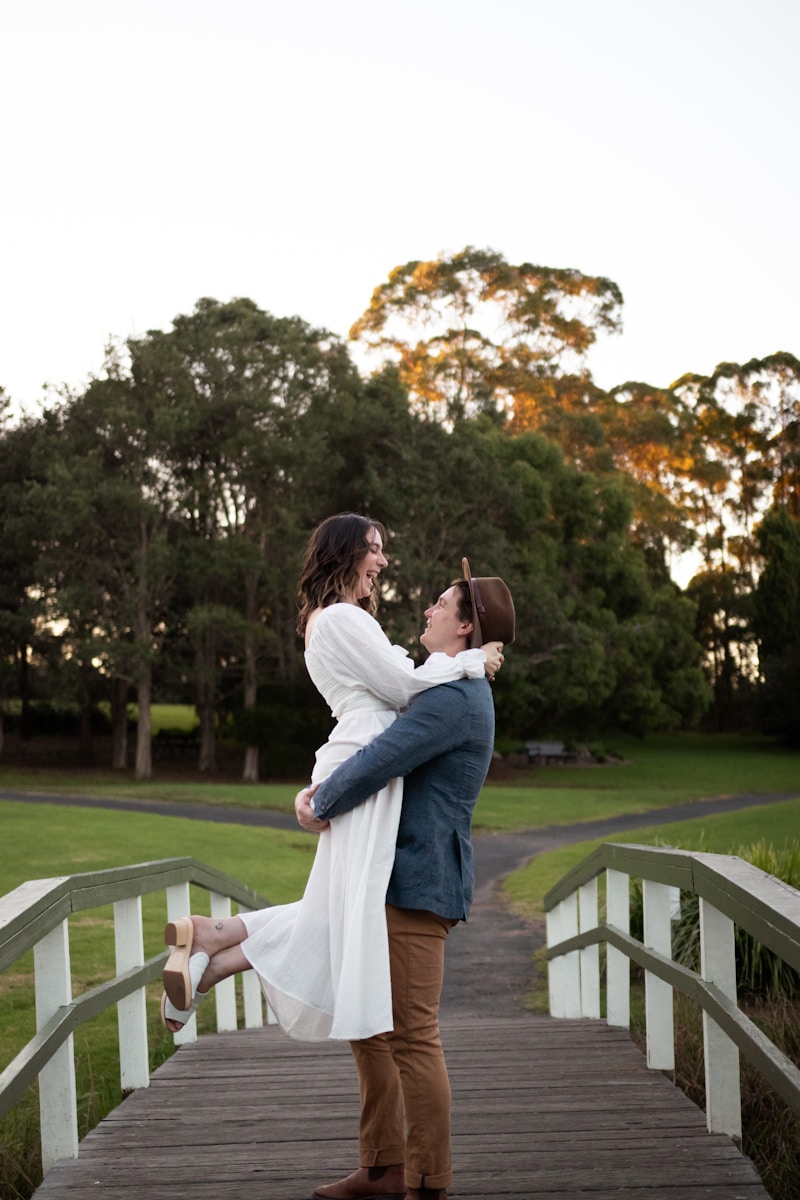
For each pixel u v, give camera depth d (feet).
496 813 93.25
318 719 134.31
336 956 9.64
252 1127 12.65
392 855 9.62
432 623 10.84
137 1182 10.78
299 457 127.54
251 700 133.18
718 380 239.50
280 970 9.89
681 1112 12.78
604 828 85.46
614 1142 11.65
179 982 9.72
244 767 142.20
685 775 143.43
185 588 138.10
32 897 10.40
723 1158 11.04
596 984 21.91
